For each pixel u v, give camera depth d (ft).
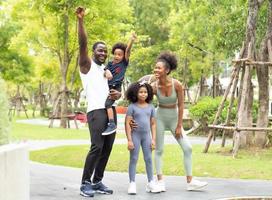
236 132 42.39
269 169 35.19
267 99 49.29
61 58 96.73
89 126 26.18
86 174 25.94
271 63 43.65
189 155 28.17
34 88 173.47
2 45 112.47
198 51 108.17
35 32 94.02
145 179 31.58
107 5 91.61
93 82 26.05
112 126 26.08
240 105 43.47
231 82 45.24
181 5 87.61
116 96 26.25
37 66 111.24
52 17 92.99
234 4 59.47
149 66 142.20
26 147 15.35
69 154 41.27
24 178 15.15
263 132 48.49
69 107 106.32
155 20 141.18
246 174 33.55
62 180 30.53
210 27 63.36
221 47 64.54
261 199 26.18
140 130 27.09
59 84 122.72
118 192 27.22
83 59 25.93
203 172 34.09
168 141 60.64
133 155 26.96
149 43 142.10
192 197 26.11
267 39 47.70
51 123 89.97
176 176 33.06
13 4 96.02
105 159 26.76
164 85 27.58
